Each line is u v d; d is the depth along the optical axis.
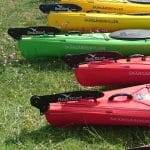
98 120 4.80
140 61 5.41
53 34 6.02
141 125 4.79
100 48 5.90
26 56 6.05
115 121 4.79
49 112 4.82
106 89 5.50
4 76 5.76
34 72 5.84
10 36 6.45
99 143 4.77
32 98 4.80
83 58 5.38
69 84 5.63
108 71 5.36
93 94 4.80
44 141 4.82
